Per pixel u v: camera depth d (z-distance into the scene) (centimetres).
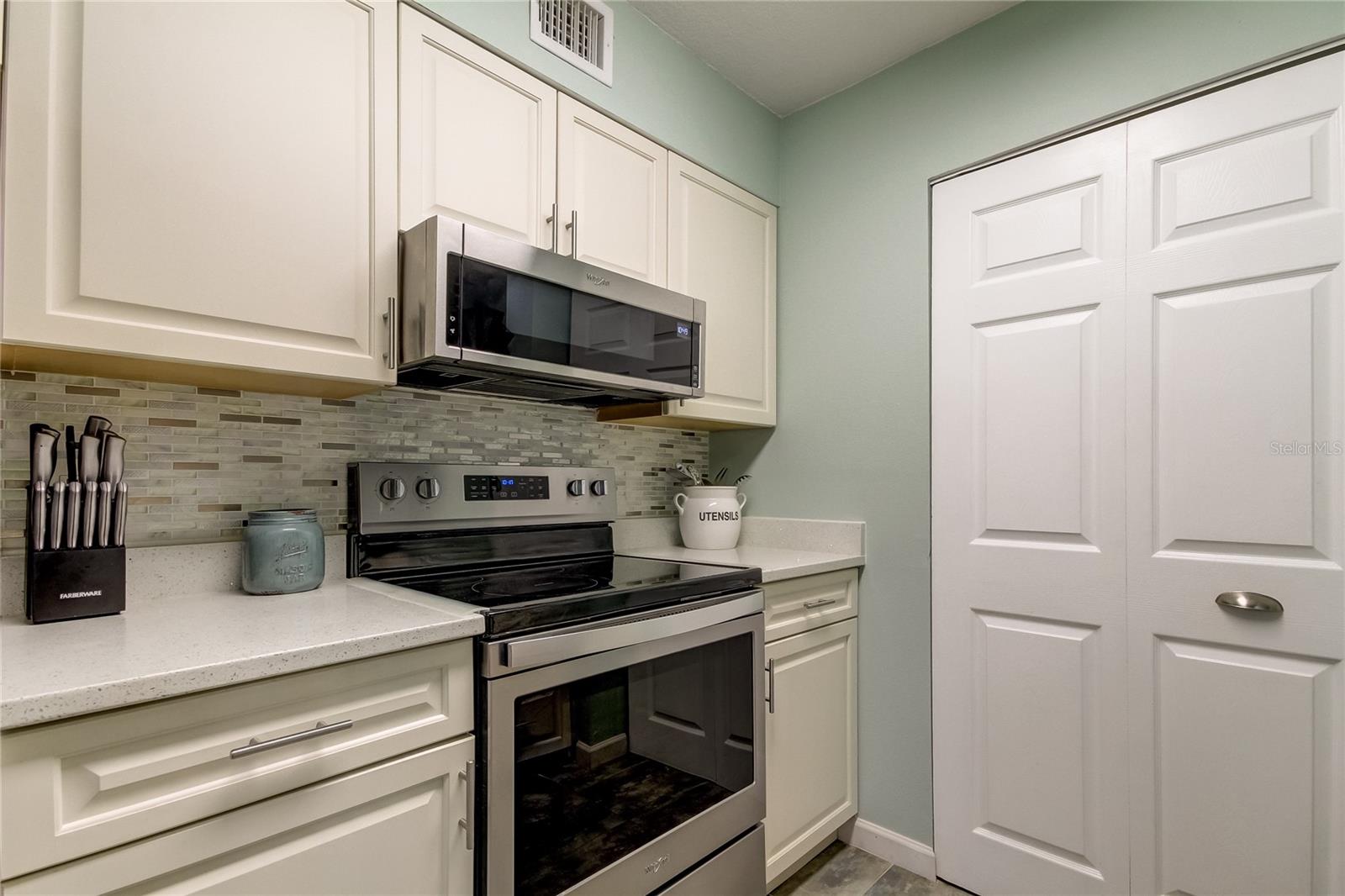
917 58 192
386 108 125
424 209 130
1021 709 167
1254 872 135
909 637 188
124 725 74
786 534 215
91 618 103
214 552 126
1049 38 167
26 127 88
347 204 119
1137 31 153
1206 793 141
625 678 128
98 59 93
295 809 86
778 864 165
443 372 135
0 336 85
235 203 106
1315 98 133
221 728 82
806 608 178
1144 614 150
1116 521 154
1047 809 162
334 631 95
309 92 115
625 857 125
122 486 107
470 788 105
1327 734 129
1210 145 144
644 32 177
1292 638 133
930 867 181
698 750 142
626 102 171
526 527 173
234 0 106
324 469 144
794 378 219
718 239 200
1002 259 174
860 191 204
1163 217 150
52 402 112
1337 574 129
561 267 140
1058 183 166
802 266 218
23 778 68
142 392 121
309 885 88
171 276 99
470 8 138
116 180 94
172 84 100
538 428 187
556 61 154
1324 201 132
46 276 89
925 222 189
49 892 69
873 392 199
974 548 177
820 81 206
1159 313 150
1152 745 148
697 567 168
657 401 186
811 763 178
